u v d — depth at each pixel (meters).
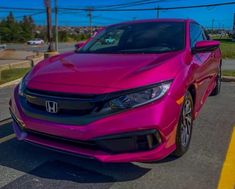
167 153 3.42
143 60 3.83
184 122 3.86
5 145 4.43
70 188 3.33
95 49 4.81
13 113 3.88
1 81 11.05
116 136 3.21
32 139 3.62
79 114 3.29
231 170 3.68
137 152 3.27
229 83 9.37
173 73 3.58
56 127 3.35
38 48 66.25
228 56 23.41
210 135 4.80
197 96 4.48
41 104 3.49
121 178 3.53
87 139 3.25
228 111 6.12
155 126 3.23
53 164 3.86
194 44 4.72
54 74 3.69
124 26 5.22
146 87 3.31
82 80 3.45
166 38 4.62
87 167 3.78
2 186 3.37
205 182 3.42
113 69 3.60
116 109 3.22
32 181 3.47
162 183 3.41
